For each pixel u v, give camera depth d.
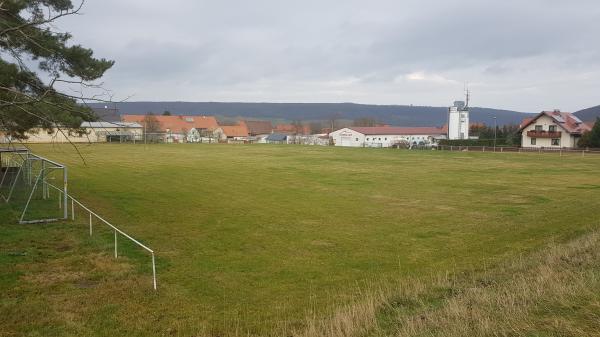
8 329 8.82
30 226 17.00
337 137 128.62
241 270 13.05
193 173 39.66
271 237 17.11
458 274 12.19
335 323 7.85
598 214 20.52
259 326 9.20
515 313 6.43
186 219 20.02
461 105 117.31
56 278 11.77
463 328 6.23
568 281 7.87
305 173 41.34
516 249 14.98
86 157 54.44
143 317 9.65
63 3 15.63
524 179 36.84
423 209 23.42
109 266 12.81
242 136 159.62
